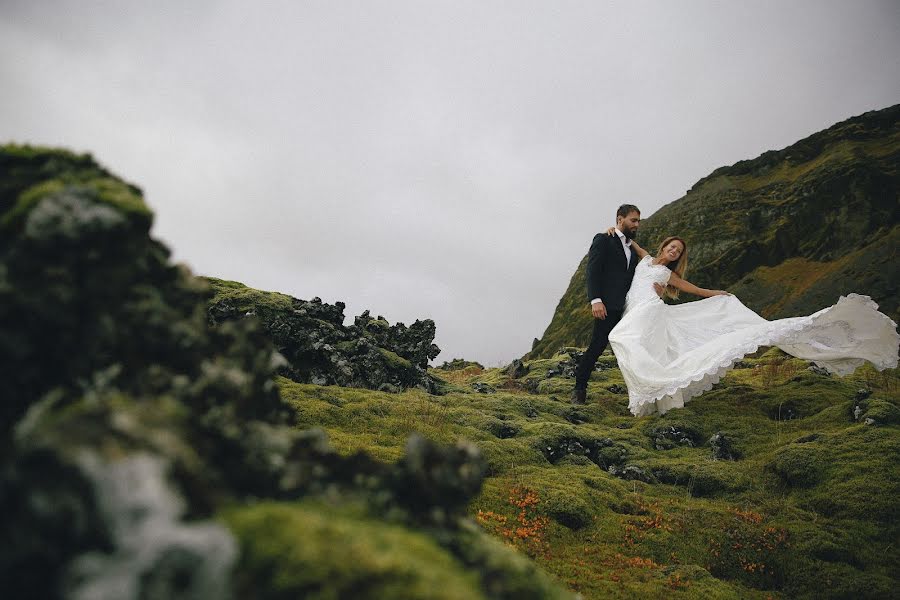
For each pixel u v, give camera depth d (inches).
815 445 423.8
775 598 280.7
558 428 482.6
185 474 70.9
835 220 4399.6
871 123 5383.9
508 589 87.4
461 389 627.2
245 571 65.5
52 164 107.0
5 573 55.3
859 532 327.9
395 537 81.0
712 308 559.2
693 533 330.6
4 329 81.4
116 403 74.4
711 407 562.9
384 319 682.2
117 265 95.6
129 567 53.6
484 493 347.3
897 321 2620.6
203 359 103.5
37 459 58.7
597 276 585.9
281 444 90.5
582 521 334.0
